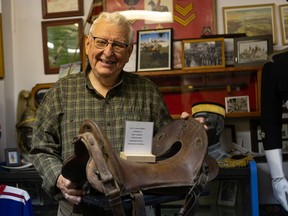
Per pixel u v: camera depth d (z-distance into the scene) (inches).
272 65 55.5
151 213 49.2
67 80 47.1
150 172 32.0
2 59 88.2
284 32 82.7
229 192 72.1
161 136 40.9
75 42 90.3
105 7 87.4
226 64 79.9
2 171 74.7
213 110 62.3
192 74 80.9
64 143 44.8
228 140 81.1
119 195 27.2
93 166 28.6
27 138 79.1
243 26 84.0
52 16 91.4
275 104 55.4
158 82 85.2
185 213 31.5
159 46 83.0
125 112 46.0
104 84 46.1
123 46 42.8
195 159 34.6
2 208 63.0
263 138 56.3
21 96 90.5
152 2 86.7
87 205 35.4
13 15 92.9
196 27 85.0
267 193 80.3
